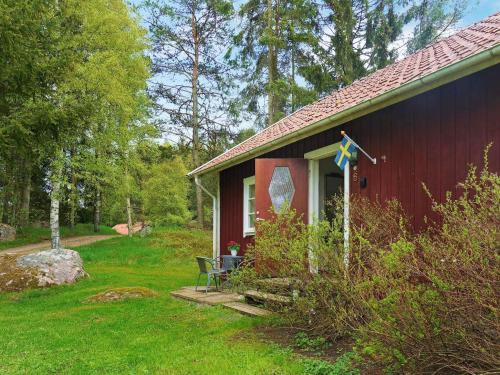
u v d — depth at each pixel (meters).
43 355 4.86
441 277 3.19
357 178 6.29
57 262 10.34
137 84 16.97
